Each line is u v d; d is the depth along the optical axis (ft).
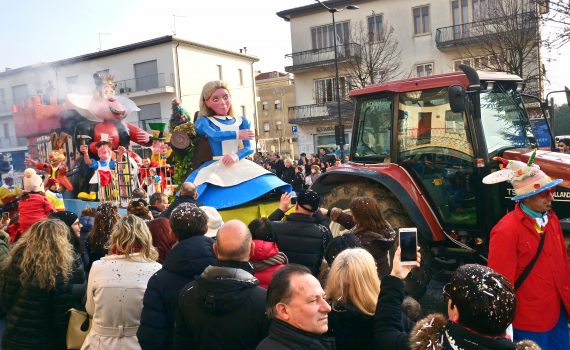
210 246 10.21
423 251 18.03
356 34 91.25
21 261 11.25
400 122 20.01
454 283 6.35
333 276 8.96
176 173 22.24
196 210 10.57
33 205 18.24
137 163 28.17
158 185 25.36
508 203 17.52
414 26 86.48
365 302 8.69
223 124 20.31
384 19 88.58
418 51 86.17
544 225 11.32
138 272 10.73
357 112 21.93
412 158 19.62
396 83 20.01
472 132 17.78
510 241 11.07
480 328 6.08
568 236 15.66
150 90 104.42
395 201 19.45
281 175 50.67
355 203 13.15
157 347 9.64
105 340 10.44
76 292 11.41
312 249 12.64
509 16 54.39
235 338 8.34
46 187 27.45
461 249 18.61
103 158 26.94
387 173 19.43
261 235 11.61
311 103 99.25
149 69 106.93
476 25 74.79
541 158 16.90
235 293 8.35
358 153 21.90
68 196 29.32
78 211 27.12
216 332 8.38
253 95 126.93
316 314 6.96
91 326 11.23
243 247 8.89
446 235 18.63
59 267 11.04
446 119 18.75
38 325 10.94
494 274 6.31
